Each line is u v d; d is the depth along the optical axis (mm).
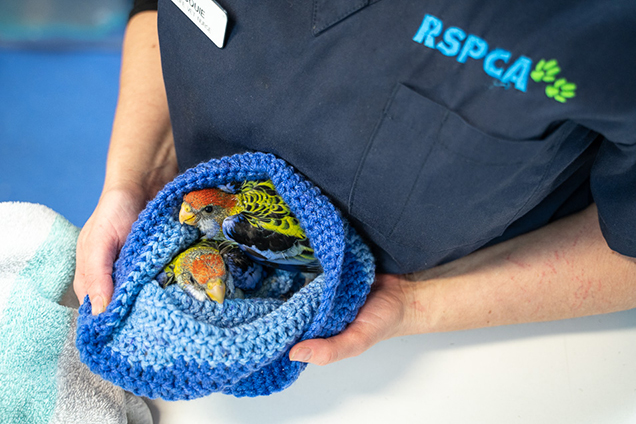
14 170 1258
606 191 522
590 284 623
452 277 632
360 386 602
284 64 489
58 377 553
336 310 546
